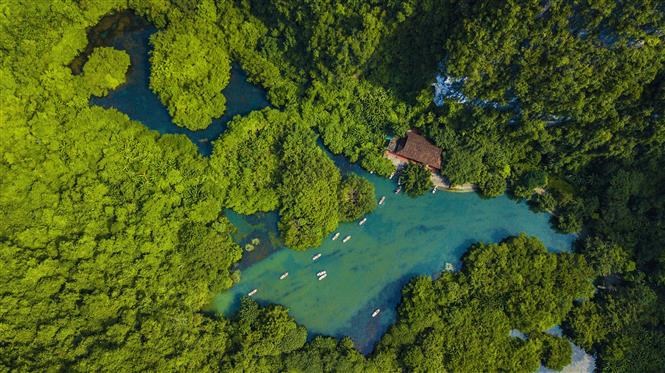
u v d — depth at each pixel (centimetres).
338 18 6975
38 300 6106
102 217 6850
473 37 6328
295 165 7350
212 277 6925
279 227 7325
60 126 7119
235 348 6688
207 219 7131
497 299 7175
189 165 7275
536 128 7125
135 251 6781
